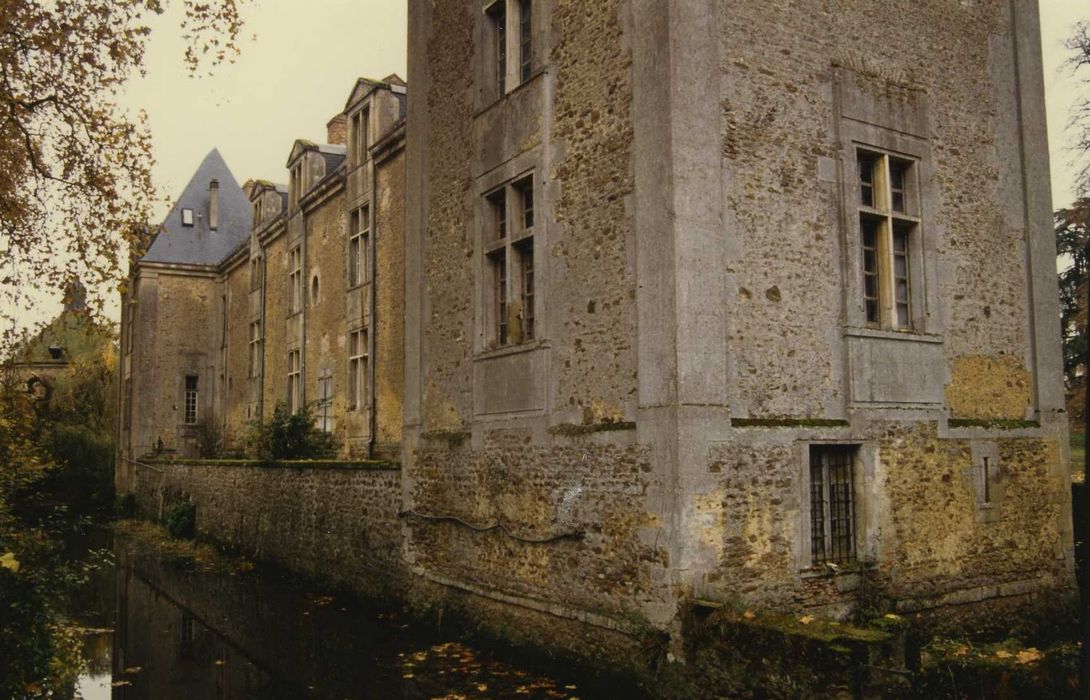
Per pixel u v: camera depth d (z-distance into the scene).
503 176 9.83
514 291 9.70
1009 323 9.86
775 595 7.61
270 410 23.95
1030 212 10.19
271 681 9.03
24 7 8.02
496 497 9.62
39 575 7.41
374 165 17.45
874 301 8.93
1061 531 9.95
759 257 7.94
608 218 8.23
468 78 10.73
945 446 9.03
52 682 7.66
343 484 13.59
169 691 8.95
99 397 33.88
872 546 8.28
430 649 9.90
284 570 15.75
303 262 21.47
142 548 20.58
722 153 7.81
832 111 8.66
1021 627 9.22
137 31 8.55
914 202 9.20
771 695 6.41
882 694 6.02
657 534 7.36
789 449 7.86
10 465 9.24
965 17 9.95
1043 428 9.96
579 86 8.73
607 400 8.11
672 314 7.36
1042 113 10.45
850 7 8.95
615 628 7.71
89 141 8.93
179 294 30.27
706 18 7.84
